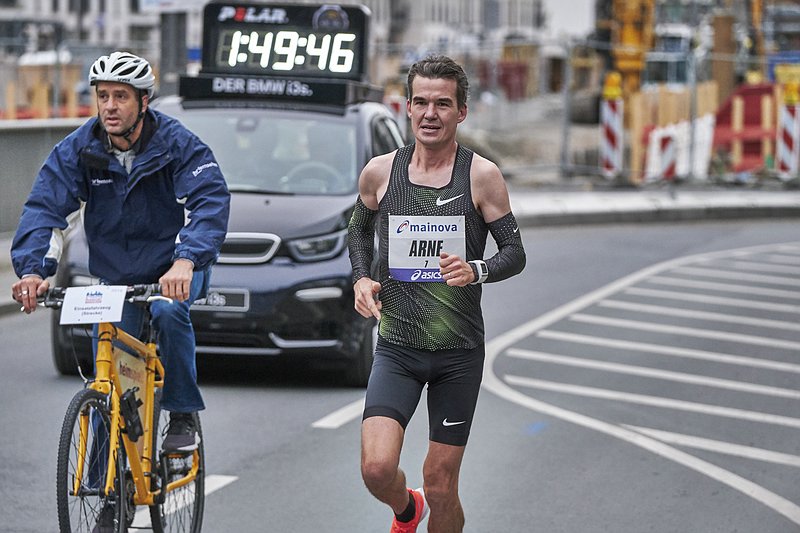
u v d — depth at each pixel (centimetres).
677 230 4469
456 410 1094
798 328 2706
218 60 2448
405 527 1114
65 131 2991
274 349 1966
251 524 1366
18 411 1817
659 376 2192
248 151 2169
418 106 1076
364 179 1109
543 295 2986
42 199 1148
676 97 5741
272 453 1641
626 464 1636
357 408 1884
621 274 3362
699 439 1778
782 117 5638
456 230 1084
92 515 1080
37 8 14475
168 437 1216
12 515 1375
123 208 1168
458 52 7062
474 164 1087
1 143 2827
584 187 5481
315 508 1424
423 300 1084
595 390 2064
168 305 1182
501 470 1591
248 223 1975
